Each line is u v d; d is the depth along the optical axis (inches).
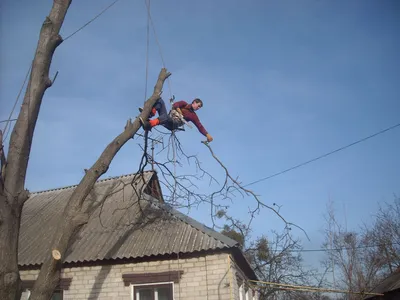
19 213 238.8
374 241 962.1
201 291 398.6
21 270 446.3
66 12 280.1
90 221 501.0
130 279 414.3
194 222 452.4
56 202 593.3
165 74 318.0
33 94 255.9
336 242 706.2
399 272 654.5
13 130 250.1
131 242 438.3
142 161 349.7
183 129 326.3
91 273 428.8
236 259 450.9
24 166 246.5
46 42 265.3
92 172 267.1
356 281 663.8
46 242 478.0
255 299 632.4
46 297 234.4
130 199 527.2
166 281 409.1
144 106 298.8
